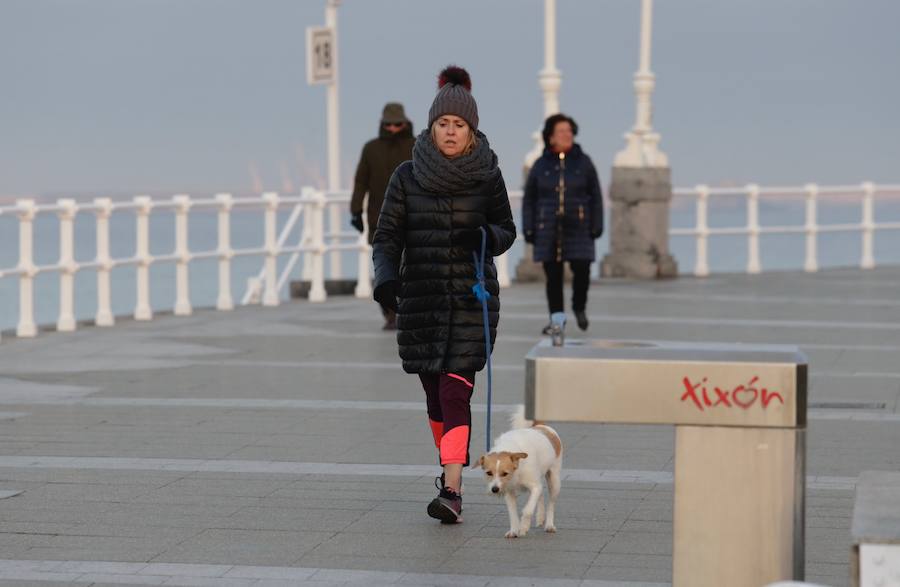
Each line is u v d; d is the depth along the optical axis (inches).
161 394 1181.7
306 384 1230.9
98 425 1035.9
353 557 685.3
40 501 798.5
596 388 501.0
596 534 725.9
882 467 877.2
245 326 1700.3
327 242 2374.5
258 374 1296.8
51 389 1212.5
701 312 1792.6
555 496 737.6
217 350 1475.1
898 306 1870.1
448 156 755.4
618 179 2354.8
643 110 2358.5
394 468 883.4
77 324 1745.8
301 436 989.8
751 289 2133.4
